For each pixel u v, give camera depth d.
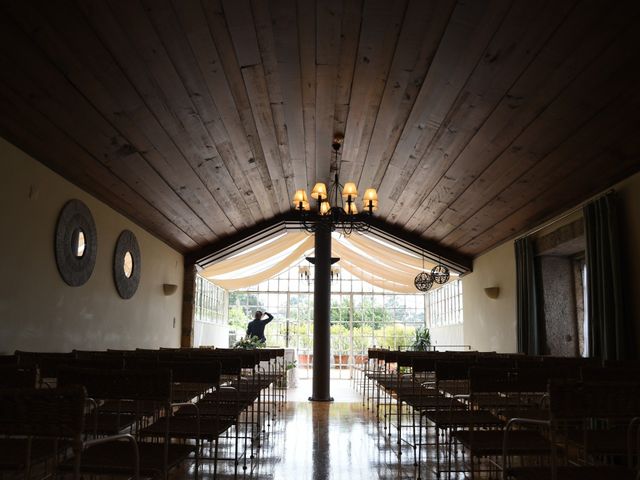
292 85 5.33
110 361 3.31
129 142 5.32
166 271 8.91
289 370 11.80
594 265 5.60
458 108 5.29
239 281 12.63
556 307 7.35
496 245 8.98
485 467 4.41
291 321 15.12
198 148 6.06
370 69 5.04
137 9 3.72
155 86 4.65
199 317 11.34
